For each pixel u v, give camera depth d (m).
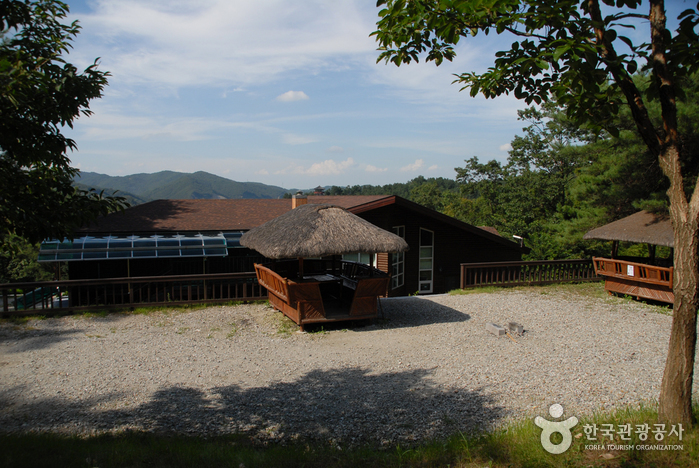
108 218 16.45
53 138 5.04
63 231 4.99
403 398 6.28
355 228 10.45
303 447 4.78
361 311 10.40
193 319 11.03
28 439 4.68
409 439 5.09
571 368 7.41
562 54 4.16
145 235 15.58
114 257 13.74
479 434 5.07
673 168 4.34
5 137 4.58
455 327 10.25
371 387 6.71
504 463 4.18
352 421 5.60
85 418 5.68
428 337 9.48
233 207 19.48
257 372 7.48
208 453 4.50
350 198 22.16
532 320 10.84
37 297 17.23
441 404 6.04
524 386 6.62
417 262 19.53
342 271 13.73
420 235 19.62
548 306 12.37
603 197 19.41
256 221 17.58
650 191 17.59
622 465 3.97
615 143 18.62
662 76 4.45
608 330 9.90
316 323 10.66
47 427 5.40
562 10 4.51
